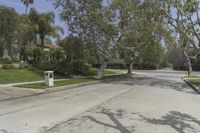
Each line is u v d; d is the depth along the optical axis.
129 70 56.38
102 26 35.34
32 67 34.94
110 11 35.56
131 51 45.56
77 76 39.56
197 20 26.00
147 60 67.94
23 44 42.78
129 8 35.41
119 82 33.53
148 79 41.22
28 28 43.34
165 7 28.77
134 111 13.03
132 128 9.73
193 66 89.00
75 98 17.28
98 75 37.97
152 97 18.77
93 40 36.91
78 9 35.50
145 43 38.25
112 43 37.41
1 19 37.81
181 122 11.02
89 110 13.01
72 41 38.56
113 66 90.25
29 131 9.02
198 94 21.88
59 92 20.88
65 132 8.99
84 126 9.81
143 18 34.44
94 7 35.12
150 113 12.66
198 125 10.59
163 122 10.89
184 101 17.31
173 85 30.78
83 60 44.19
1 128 9.34
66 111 12.61
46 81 23.22
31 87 21.73
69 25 36.34
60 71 37.31
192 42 27.14
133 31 36.25
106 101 16.20
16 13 39.66
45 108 13.25
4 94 18.02
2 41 38.38
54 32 52.62
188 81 34.75
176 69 97.62
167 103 16.11
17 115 11.45
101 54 38.22
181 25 27.16
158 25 32.09
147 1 31.50
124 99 17.25
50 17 52.16
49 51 46.47
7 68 31.31
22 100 15.96
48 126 9.70
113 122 10.54
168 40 33.88
